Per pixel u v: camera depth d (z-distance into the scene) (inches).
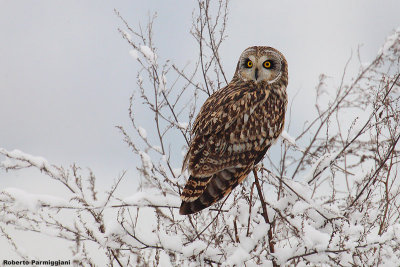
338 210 383.9
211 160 435.2
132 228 384.8
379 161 431.2
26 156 383.6
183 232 406.9
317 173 417.4
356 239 390.6
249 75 474.9
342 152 421.1
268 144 460.4
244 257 365.7
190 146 441.7
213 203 418.9
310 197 390.3
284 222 386.6
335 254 388.5
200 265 386.6
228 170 437.1
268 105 465.4
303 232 374.0
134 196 384.2
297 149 461.4
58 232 391.5
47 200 367.6
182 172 435.2
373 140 449.4
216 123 445.1
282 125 471.8
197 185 420.2
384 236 384.5
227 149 441.4
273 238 386.9
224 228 387.9
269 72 474.3
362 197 423.8
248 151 448.1
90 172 394.9
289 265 420.2
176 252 387.2
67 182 387.5
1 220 387.5
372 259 401.1
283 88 483.5
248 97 458.6
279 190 399.9
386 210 416.8
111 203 378.9
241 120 450.0
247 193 388.5
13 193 363.9
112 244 388.8
